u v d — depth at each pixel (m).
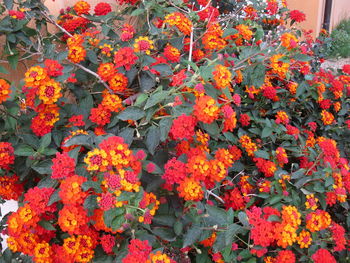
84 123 0.50
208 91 0.47
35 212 0.40
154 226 0.48
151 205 0.42
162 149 0.51
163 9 0.62
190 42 0.59
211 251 0.52
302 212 0.53
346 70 0.86
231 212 0.46
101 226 0.42
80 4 0.64
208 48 0.63
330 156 0.55
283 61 0.61
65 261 0.42
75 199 0.37
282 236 0.44
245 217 0.46
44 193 0.40
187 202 0.46
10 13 0.54
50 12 0.67
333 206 0.73
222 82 0.46
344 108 0.83
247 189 0.59
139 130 0.49
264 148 0.68
